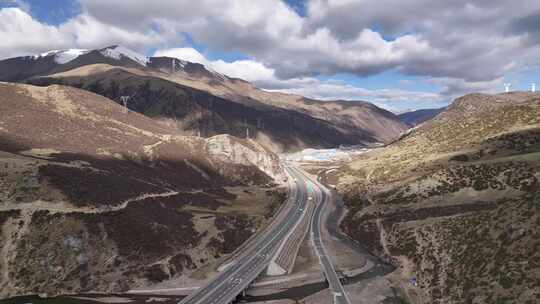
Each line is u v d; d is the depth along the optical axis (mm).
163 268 109500
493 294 74875
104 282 99500
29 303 88625
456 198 129625
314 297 97500
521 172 125062
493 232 91812
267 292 102812
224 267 114250
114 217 115062
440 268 97375
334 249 132625
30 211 103938
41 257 97875
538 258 74250
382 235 131375
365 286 102938
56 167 120188
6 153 123125
